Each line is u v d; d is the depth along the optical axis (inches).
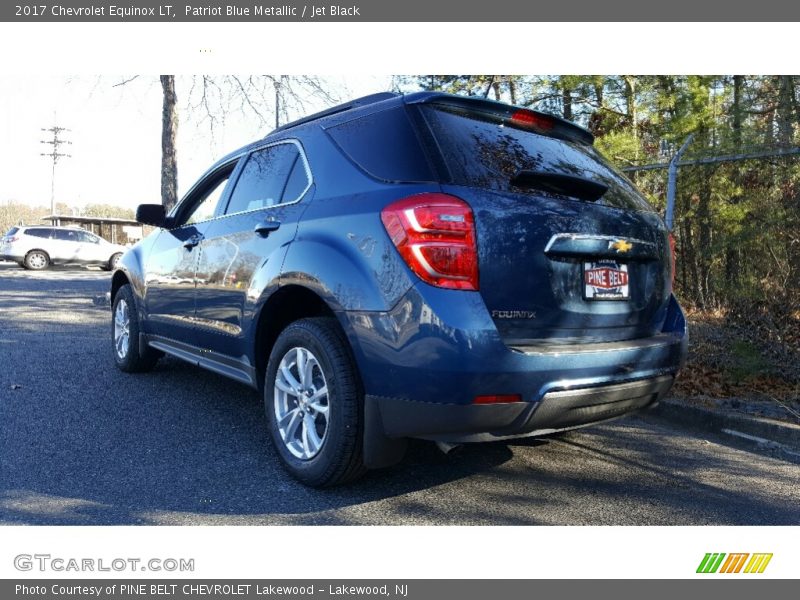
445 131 107.2
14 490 113.4
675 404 174.9
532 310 101.3
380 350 100.4
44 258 890.1
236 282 138.9
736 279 217.9
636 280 119.3
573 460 139.6
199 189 176.9
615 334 114.9
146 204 176.1
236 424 154.9
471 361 92.4
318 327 114.0
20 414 157.4
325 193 119.6
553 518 109.2
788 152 199.3
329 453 110.1
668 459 142.1
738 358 195.9
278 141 144.3
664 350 115.9
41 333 286.0
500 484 123.9
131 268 199.0
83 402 169.9
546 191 109.0
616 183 128.2
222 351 148.5
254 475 123.7
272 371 125.3
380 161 110.7
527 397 96.1
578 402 101.4
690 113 378.6
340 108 132.1
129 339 199.3
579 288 107.6
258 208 141.4
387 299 99.5
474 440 98.7
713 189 239.6
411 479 125.0
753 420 157.2
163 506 109.0
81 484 117.0
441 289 94.7
